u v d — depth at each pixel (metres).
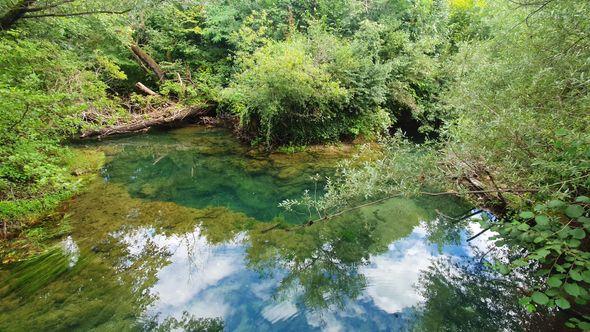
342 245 3.86
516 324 2.55
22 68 4.65
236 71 10.47
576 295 1.80
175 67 11.26
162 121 9.67
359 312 2.80
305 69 7.17
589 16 2.33
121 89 10.80
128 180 5.93
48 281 3.02
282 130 8.11
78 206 4.68
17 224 3.94
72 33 6.50
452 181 3.90
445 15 10.48
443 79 9.38
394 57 9.52
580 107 2.36
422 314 2.75
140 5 5.24
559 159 2.47
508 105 3.02
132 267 3.33
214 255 3.64
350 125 8.59
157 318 2.68
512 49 3.31
